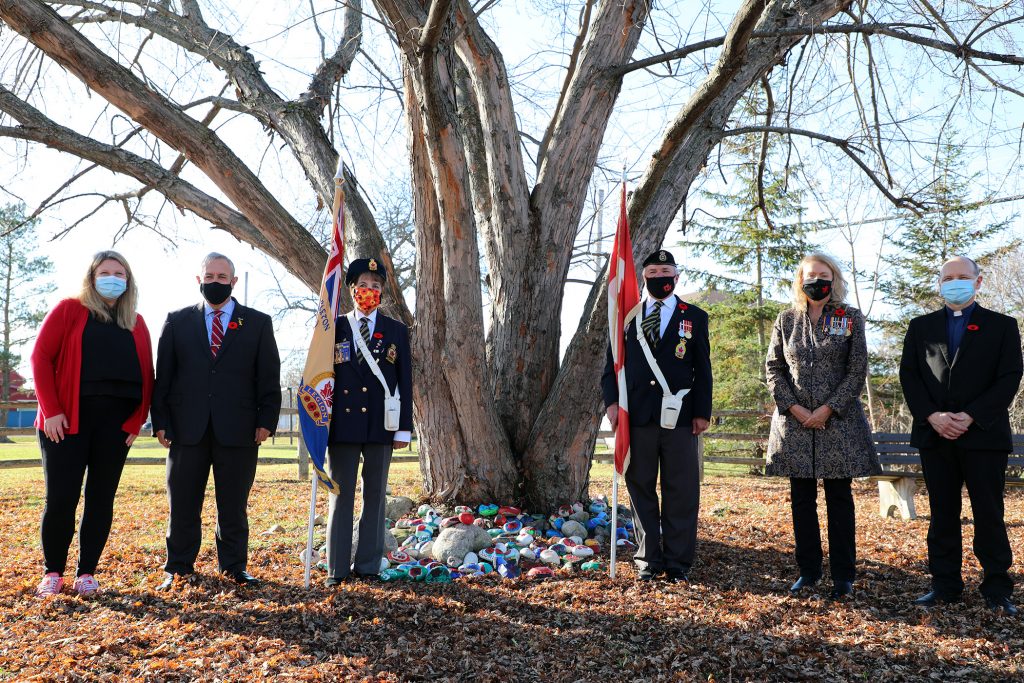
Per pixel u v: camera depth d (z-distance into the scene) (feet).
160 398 15.33
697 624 13.38
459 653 11.94
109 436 14.70
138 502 27.40
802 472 15.17
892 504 25.88
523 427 22.84
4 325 115.44
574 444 21.89
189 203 22.38
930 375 14.83
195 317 15.64
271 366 15.83
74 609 13.56
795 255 56.13
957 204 28.22
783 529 22.33
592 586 15.70
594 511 21.66
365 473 16.20
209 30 24.79
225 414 15.23
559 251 23.34
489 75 22.76
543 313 23.25
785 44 22.54
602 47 23.09
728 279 59.93
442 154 19.19
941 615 13.79
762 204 34.32
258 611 13.58
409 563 16.79
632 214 20.90
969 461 14.28
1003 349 14.24
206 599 14.24
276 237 21.39
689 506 16.34
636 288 16.89
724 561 18.24
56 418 14.21
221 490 15.47
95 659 11.29
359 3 26.53
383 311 22.02
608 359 17.15
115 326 14.96
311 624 13.02
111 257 14.89
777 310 58.70
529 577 16.46
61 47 18.19
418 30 18.57
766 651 12.13
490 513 21.02
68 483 14.38
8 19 17.70
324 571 16.66
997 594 14.11
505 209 23.32
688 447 16.34
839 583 15.06
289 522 23.26
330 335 15.71
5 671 10.80
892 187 27.02
